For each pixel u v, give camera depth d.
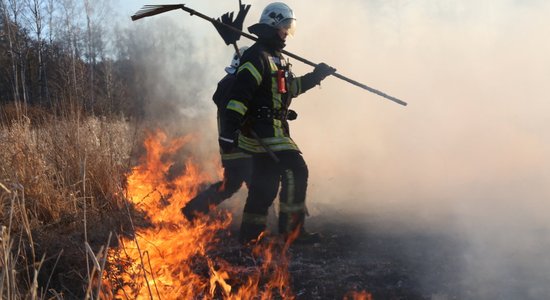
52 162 4.37
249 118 3.71
